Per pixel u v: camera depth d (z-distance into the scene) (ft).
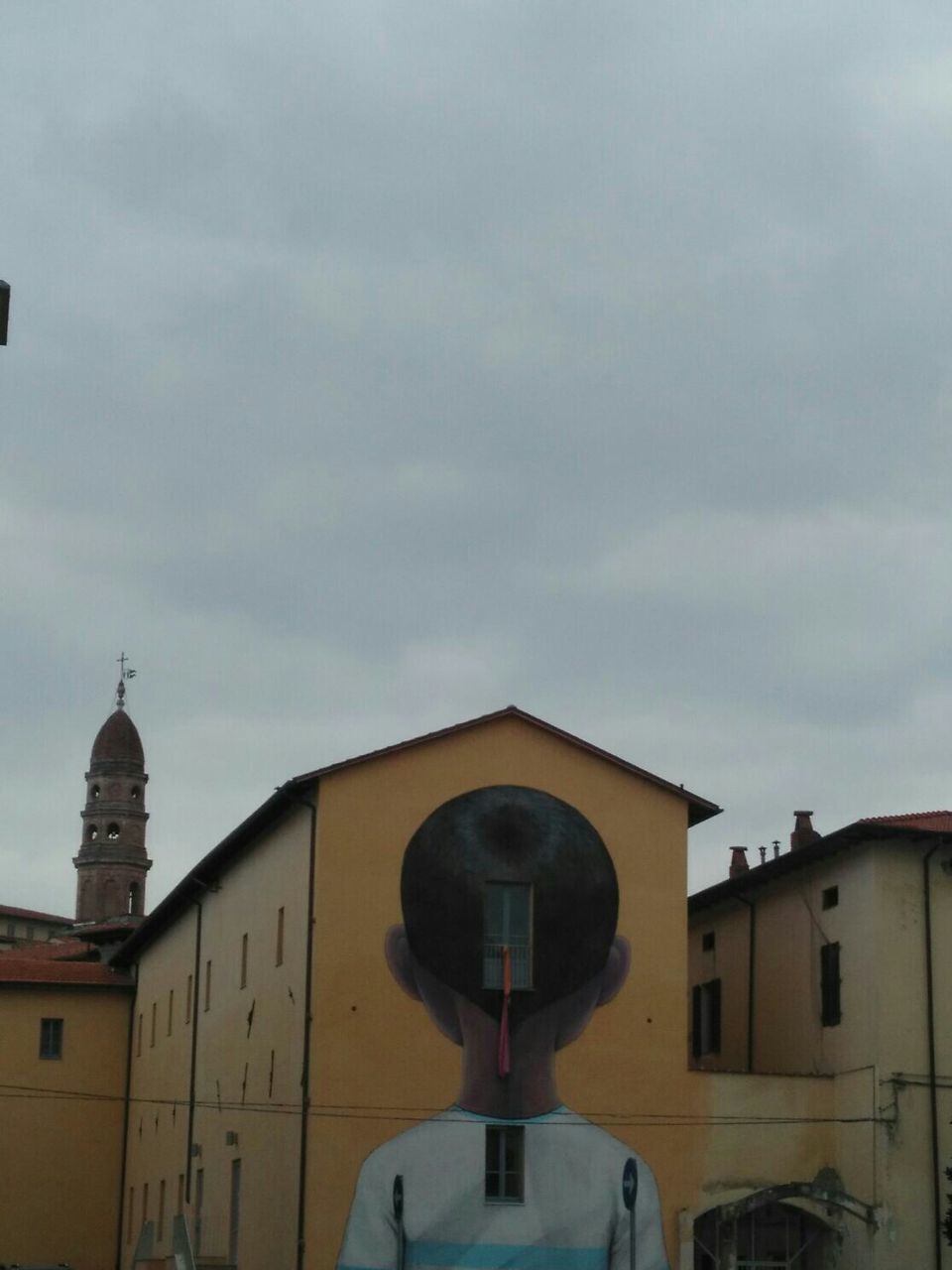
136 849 467.52
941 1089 148.46
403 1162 142.92
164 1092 199.00
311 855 147.84
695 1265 148.25
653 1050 150.30
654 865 154.61
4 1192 213.66
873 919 151.23
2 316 82.23
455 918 148.87
